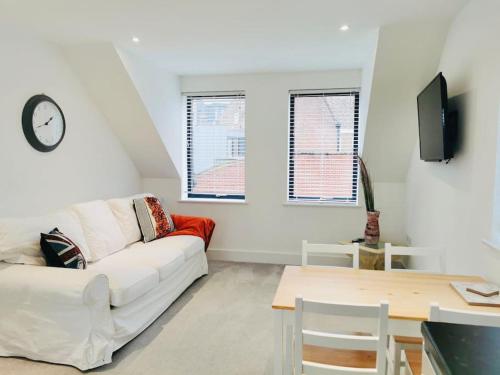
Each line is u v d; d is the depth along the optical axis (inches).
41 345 85.7
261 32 110.9
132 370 84.4
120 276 96.7
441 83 86.6
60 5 91.5
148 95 144.4
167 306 117.7
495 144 72.7
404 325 61.0
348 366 62.8
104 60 126.6
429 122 99.7
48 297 83.4
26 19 100.5
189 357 90.3
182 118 176.1
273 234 170.6
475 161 81.7
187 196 180.9
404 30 104.7
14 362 86.3
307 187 168.1
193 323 108.7
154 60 142.2
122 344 93.2
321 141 164.6
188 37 115.4
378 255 131.8
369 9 93.4
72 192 131.3
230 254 175.0
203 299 127.1
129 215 137.3
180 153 175.5
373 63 119.7
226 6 92.0
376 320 63.2
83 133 136.6
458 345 34.5
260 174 168.7
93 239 115.0
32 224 97.7
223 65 149.6
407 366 62.8
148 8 93.4
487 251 75.7
